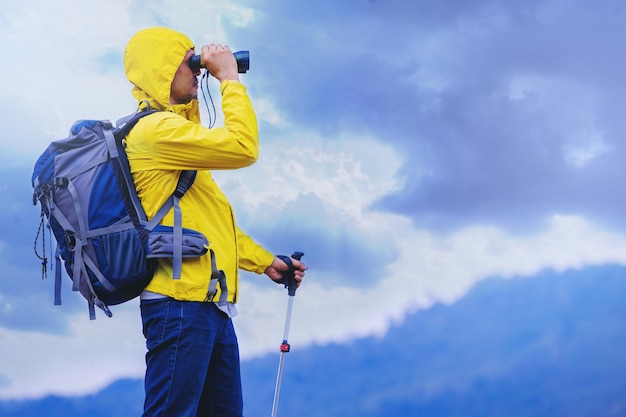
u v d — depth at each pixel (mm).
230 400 2648
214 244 2516
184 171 2486
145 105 2578
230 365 2641
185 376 2416
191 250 2410
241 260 2898
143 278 2420
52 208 2422
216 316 2510
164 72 2592
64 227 2412
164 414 2414
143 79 2604
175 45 2615
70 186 2410
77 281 2432
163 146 2439
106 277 2406
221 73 2641
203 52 2654
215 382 2637
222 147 2457
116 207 2412
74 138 2469
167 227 2432
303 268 3021
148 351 2473
